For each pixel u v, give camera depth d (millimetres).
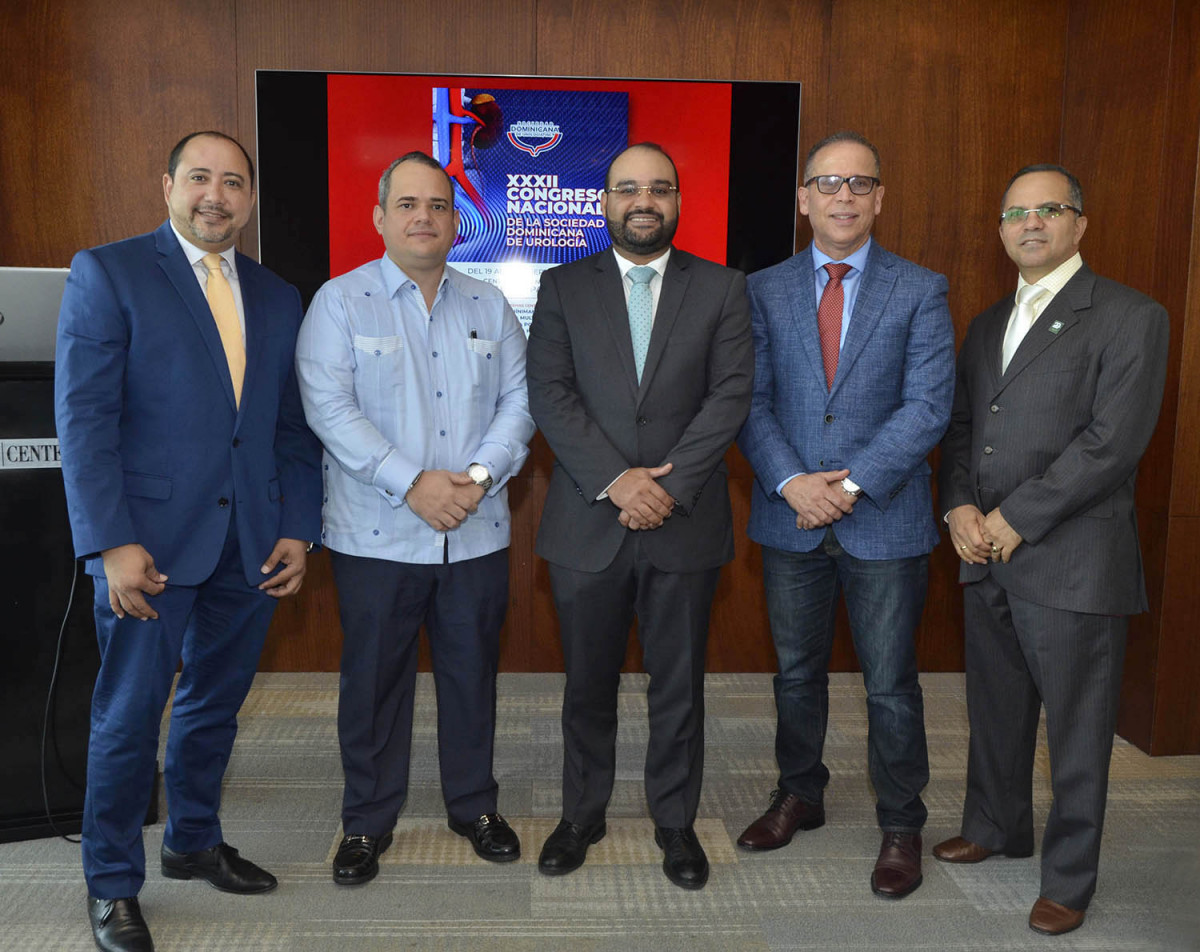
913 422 2293
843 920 2211
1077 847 2168
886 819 2422
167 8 3668
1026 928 2189
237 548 2176
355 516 2334
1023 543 2234
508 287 3820
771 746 3270
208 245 2117
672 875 2352
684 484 2213
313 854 2490
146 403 2049
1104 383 2168
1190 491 3156
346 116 3686
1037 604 2207
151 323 2033
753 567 4035
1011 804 2459
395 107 3697
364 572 2322
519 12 3736
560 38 3756
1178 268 3158
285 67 3725
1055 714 2201
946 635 4078
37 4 3613
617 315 2322
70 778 2582
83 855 2115
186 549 2084
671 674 2350
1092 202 3637
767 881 2381
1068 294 2260
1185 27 3129
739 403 2295
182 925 2160
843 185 2314
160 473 2061
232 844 2537
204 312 2100
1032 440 2256
